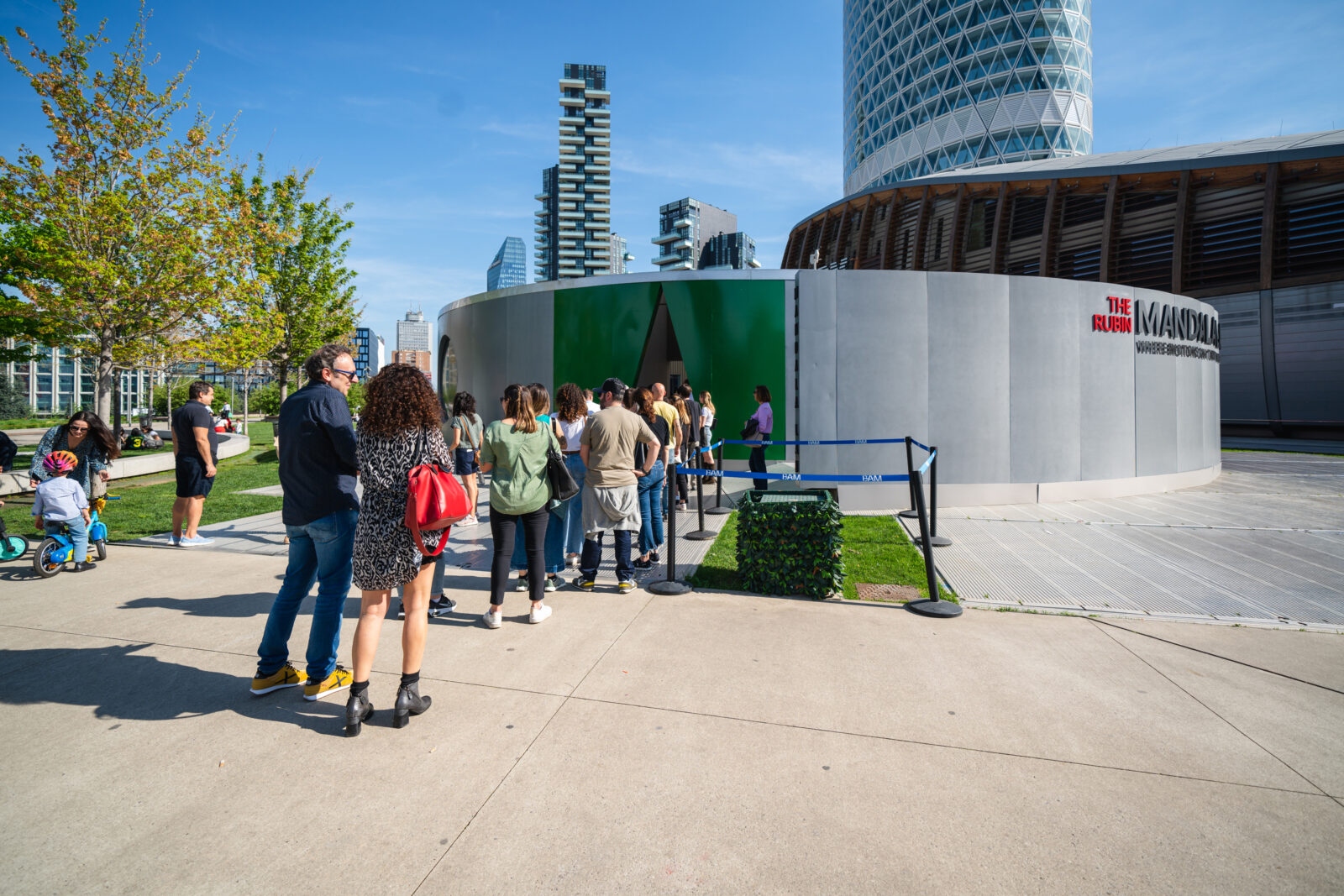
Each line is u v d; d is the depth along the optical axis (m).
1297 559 6.39
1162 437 10.91
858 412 9.40
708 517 8.73
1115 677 3.62
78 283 13.76
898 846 2.19
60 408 91.00
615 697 3.34
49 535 5.79
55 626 4.39
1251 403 29.62
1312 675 3.65
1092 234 32.62
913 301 9.43
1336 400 27.23
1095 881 2.01
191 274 14.89
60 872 2.03
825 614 4.74
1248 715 3.16
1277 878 2.03
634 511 5.25
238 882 1.99
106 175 14.55
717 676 3.61
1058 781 2.59
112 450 6.50
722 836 2.24
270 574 5.84
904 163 76.88
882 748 2.84
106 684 3.48
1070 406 9.89
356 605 5.02
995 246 35.72
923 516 4.91
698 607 4.90
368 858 2.11
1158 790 2.52
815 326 9.38
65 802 2.41
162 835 2.23
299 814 2.35
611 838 2.22
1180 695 3.38
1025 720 3.10
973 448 9.50
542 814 2.36
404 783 2.55
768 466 11.16
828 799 2.46
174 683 3.51
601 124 146.62
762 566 5.29
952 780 2.59
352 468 3.35
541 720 3.08
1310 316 27.36
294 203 20.59
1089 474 10.05
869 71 84.81
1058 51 64.44
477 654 3.92
